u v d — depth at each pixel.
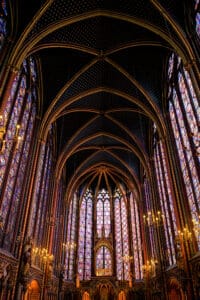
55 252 27.00
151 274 26.27
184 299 17.31
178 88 19.05
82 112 26.77
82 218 36.59
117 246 34.62
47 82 21.95
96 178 39.16
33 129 20.72
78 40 19.02
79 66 21.30
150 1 15.50
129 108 25.44
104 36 19.27
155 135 25.66
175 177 18.80
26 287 16.47
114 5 16.83
